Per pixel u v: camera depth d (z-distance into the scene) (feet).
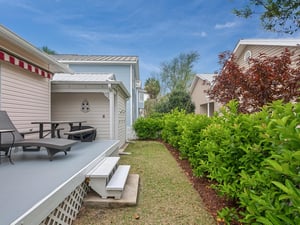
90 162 12.77
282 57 16.11
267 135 6.08
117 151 23.61
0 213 6.32
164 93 98.43
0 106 16.71
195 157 16.25
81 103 30.04
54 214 8.38
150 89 102.89
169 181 15.75
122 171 14.75
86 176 11.36
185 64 95.55
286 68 15.60
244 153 9.27
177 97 68.33
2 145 12.57
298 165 4.83
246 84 16.48
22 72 19.74
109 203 11.09
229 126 10.19
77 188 10.66
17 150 16.56
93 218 10.01
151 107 94.63
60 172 10.57
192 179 16.22
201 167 13.99
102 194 11.47
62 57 60.03
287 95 14.94
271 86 15.74
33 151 16.53
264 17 20.20
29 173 10.41
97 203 11.09
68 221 9.43
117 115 30.09
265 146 7.79
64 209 9.20
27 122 20.49
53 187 8.46
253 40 29.73
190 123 18.63
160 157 25.13
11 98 18.04
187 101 68.18
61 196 8.46
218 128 11.25
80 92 27.96
